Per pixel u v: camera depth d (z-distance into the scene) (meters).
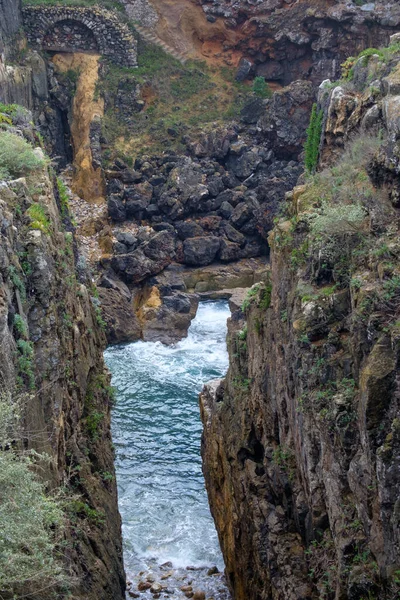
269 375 19.69
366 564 13.47
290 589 15.91
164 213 46.81
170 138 50.22
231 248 45.56
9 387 13.77
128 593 21.50
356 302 15.15
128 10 54.19
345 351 15.50
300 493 16.98
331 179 19.73
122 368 36.62
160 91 52.22
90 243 44.91
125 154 49.28
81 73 51.44
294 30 51.72
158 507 26.19
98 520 18.66
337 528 14.47
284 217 21.34
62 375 17.89
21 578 11.41
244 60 53.50
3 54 45.22
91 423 21.16
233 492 20.77
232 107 52.16
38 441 14.96
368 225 16.77
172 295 42.06
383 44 49.06
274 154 49.53
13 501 11.31
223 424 23.31
